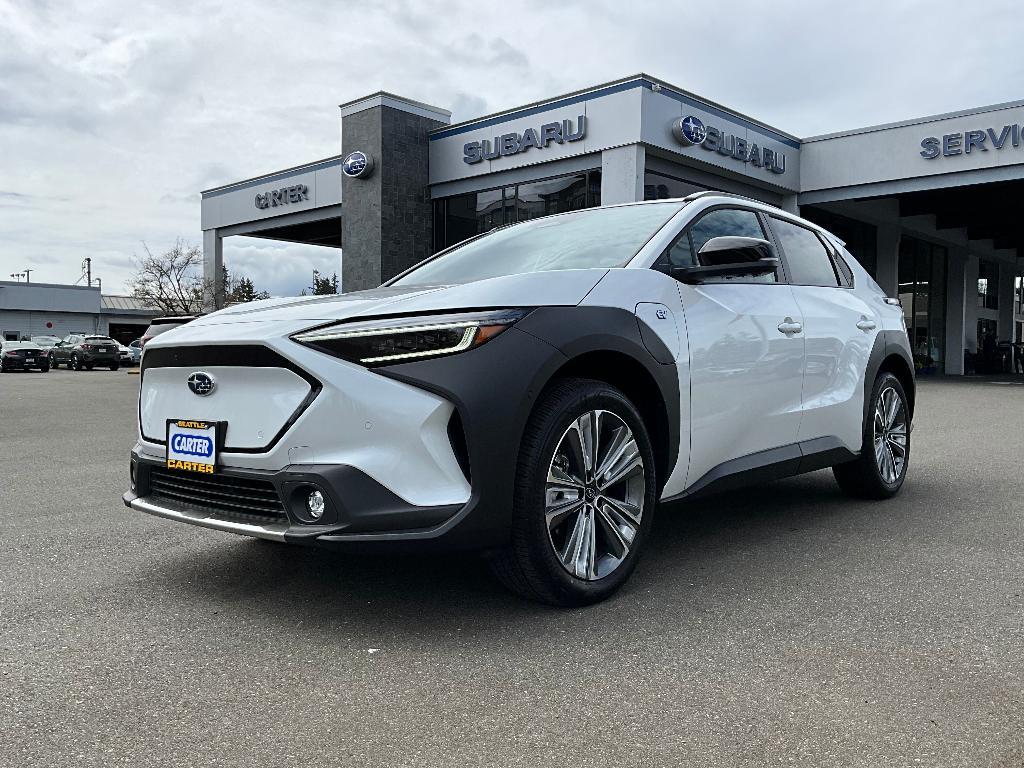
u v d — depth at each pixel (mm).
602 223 3766
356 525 2490
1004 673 2322
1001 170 16734
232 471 2711
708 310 3385
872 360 4508
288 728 2025
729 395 3445
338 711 2115
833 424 4195
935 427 8766
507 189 18562
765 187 18797
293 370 2602
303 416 2561
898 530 4012
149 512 3010
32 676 2342
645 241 3410
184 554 3641
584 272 2998
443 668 2377
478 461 2533
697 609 2867
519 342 2631
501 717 2076
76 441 7836
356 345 2561
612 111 15867
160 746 1939
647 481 3068
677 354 3166
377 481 2498
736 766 1831
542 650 2502
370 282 19641
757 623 2727
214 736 1986
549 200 17656
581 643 2555
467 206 19609
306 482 2527
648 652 2484
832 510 4473
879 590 3076
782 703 2141
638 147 15633
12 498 4969
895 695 2182
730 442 3502
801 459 3932
